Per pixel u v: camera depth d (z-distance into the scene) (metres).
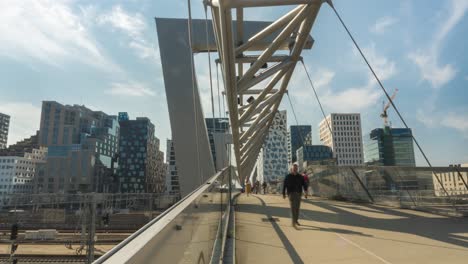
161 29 18.97
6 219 34.12
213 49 20.02
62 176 127.56
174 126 18.08
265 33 14.25
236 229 10.05
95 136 166.88
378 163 129.25
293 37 19.08
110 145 177.38
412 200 15.23
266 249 7.43
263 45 19.59
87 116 192.25
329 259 6.57
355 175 18.75
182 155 17.95
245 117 20.00
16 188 127.44
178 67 18.50
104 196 25.53
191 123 18.19
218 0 10.07
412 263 6.21
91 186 131.50
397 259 6.52
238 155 29.48
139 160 176.38
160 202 32.12
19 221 34.00
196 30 19.31
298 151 129.25
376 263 6.23
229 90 15.06
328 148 123.38
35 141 191.75
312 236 8.93
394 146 129.50
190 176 17.80
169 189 135.50
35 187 125.75
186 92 18.28
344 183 19.92
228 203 12.86
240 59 19.36
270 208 16.06
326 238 8.64
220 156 33.59
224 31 11.36
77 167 129.50
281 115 116.81
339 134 136.75
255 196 28.16
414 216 12.48
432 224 10.66
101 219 33.50
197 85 18.88
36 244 32.31
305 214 13.37
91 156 132.88
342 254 6.95
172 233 2.21
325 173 22.88
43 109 184.12
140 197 30.84
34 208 34.91
